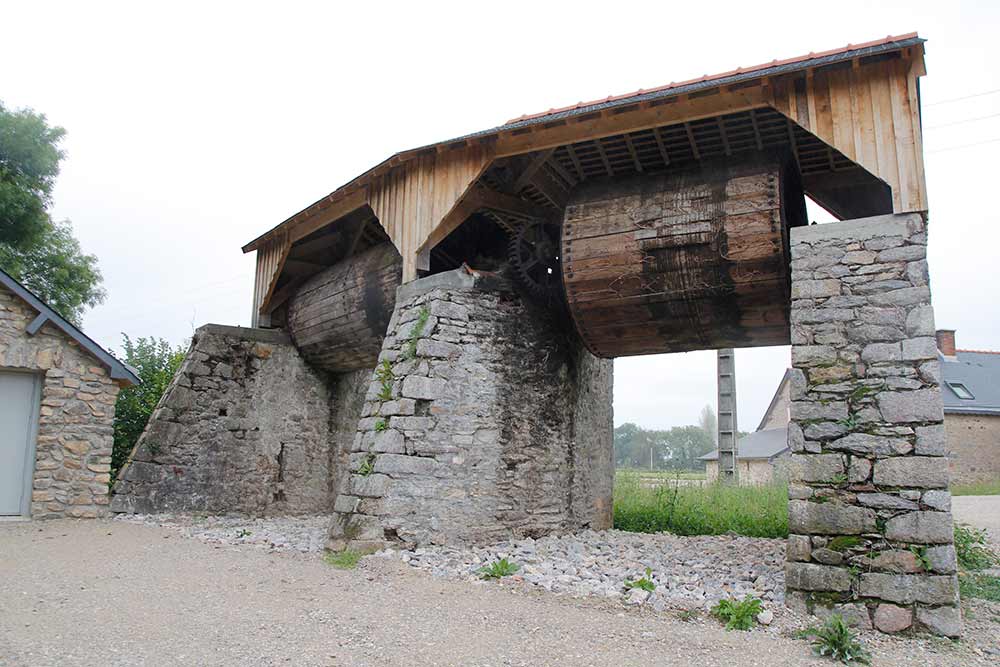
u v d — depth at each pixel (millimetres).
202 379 10938
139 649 4242
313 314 10945
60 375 9883
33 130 18469
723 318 7176
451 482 7531
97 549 7461
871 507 5246
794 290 5840
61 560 6820
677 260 6957
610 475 9938
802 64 5980
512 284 8469
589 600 5453
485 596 5570
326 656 4211
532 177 8266
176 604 5250
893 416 5324
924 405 5250
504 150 7613
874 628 5043
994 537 9859
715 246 6777
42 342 9797
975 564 7582
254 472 11211
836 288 5723
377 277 9664
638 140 7648
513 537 8023
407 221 8492
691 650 4465
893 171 5699
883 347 5477
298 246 11688
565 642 4547
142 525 9289
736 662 4285
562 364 8930
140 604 5234
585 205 7594
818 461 5465
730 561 7070
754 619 5059
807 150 7508
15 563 6617
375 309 9719
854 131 5871
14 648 4180
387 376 7832
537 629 4789
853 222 5793
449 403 7648
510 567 6238
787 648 4562
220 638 4484
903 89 5758
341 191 9414
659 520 10070
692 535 9555
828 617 5141
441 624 4855
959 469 24297
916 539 5078
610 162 8125
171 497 10453
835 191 7887
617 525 10086
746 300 6906
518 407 8297
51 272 18703
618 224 7273
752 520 9711
